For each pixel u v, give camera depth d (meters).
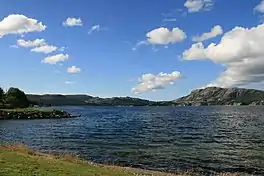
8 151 25.31
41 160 23.03
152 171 30.97
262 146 51.97
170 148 48.88
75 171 20.94
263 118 141.00
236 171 33.66
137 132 75.69
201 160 39.16
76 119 134.12
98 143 54.91
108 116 163.62
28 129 84.62
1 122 111.50
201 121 120.31
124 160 38.62
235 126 94.81
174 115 175.00
